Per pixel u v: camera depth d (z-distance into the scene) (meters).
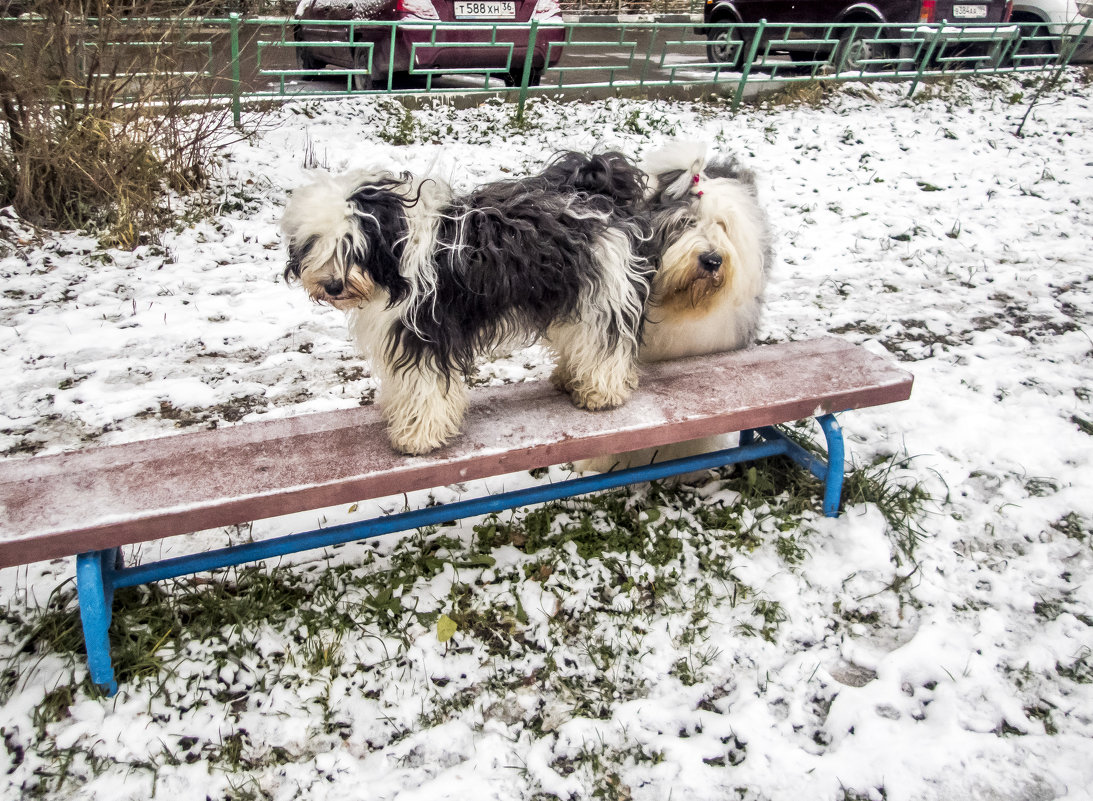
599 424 2.77
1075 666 2.71
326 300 2.32
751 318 3.39
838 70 9.69
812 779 2.34
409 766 2.41
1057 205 6.80
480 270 2.37
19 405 3.90
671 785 2.34
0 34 5.29
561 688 2.65
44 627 2.73
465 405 2.72
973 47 10.73
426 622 2.84
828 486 3.26
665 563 3.12
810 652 2.78
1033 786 2.32
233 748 2.42
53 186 5.57
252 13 7.32
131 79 5.74
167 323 4.68
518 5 8.44
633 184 2.77
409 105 8.26
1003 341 4.70
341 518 3.37
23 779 2.31
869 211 6.64
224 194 6.16
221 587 2.96
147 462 2.55
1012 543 3.24
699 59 12.27
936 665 2.69
